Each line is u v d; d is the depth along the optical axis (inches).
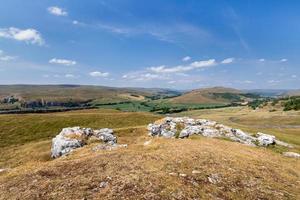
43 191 1117.7
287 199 1227.2
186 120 3321.9
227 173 1355.8
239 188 1240.8
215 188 1187.3
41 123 4525.1
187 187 1136.2
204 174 1289.4
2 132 4065.0
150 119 5290.4
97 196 1045.2
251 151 2073.1
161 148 1658.5
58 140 2591.0
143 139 3029.0
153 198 1029.2
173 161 1385.3
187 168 1325.0
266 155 2048.5
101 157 1429.6
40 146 3213.6
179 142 1866.4
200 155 1534.2
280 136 4055.1
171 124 3250.5
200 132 2987.2
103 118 5093.5
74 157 1663.4
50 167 1354.6
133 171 1222.9
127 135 3235.7
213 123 3280.0
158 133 3149.6
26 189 1151.6
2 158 3085.6
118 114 5438.0
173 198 1045.2
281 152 2847.0
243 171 1432.1
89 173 1230.9
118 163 1320.1
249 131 4399.6
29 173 1314.0
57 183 1165.7
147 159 1384.1
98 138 2650.1
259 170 1512.1
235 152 1831.9
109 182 1133.7
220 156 1587.1
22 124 4424.2
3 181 1286.9
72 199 1036.5
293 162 2089.1
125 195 1042.1
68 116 5027.1
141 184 1111.6
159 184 1120.8
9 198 1101.1
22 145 3727.9
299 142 3764.8
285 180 1462.8
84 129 2755.9
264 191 1258.6
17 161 2908.5
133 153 1483.8
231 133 3058.6
